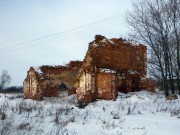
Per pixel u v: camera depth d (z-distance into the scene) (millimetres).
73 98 26438
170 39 25672
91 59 24156
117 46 25891
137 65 26984
